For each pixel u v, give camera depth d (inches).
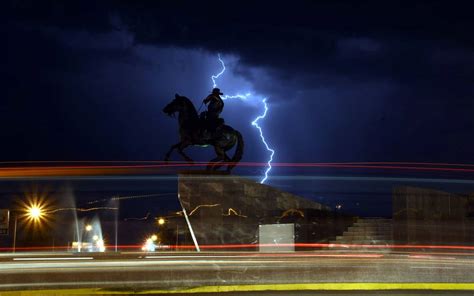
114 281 711.7
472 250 1184.8
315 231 1381.6
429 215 1255.5
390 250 1258.6
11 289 644.7
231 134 1460.4
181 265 914.7
